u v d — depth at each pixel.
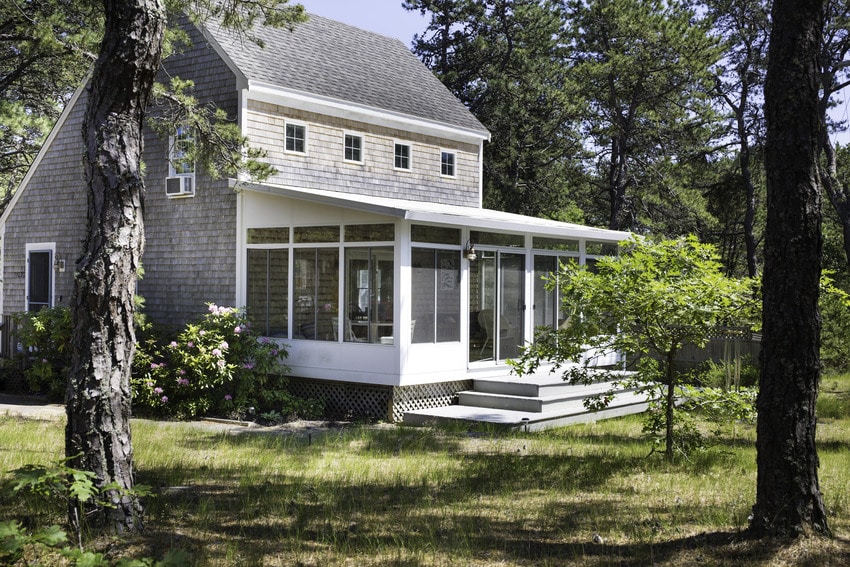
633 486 8.90
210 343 15.16
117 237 7.12
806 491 6.39
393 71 23.19
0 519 7.10
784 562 5.95
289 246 15.91
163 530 6.98
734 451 10.98
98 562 4.55
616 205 31.78
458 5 37.56
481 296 16.22
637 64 29.58
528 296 17.41
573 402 15.23
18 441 11.14
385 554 6.41
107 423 6.92
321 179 18.39
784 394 6.41
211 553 6.37
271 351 15.35
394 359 14.34
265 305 16.30
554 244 18.25
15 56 21.23
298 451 11.01
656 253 10.39
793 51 6.47
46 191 20.42
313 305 15.55
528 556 6.39
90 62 14.48
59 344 16.75
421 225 14.70
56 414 14.53
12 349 18.97
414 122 20.88
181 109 15.12
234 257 16.75
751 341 19.97
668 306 9.77
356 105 19.09
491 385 15.58
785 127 6.46
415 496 8.42
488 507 7.97
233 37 18.05
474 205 23.47
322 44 21.64
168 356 16.56
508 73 36.38
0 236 21.78
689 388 10.43
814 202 6.44
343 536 6.92
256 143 16.95
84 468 6.81
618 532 7.02
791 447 6.39
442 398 15.43
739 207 36.19
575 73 31.31
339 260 15.16
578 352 10.55
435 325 15.04
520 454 10.86
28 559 6.10
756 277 9.94
